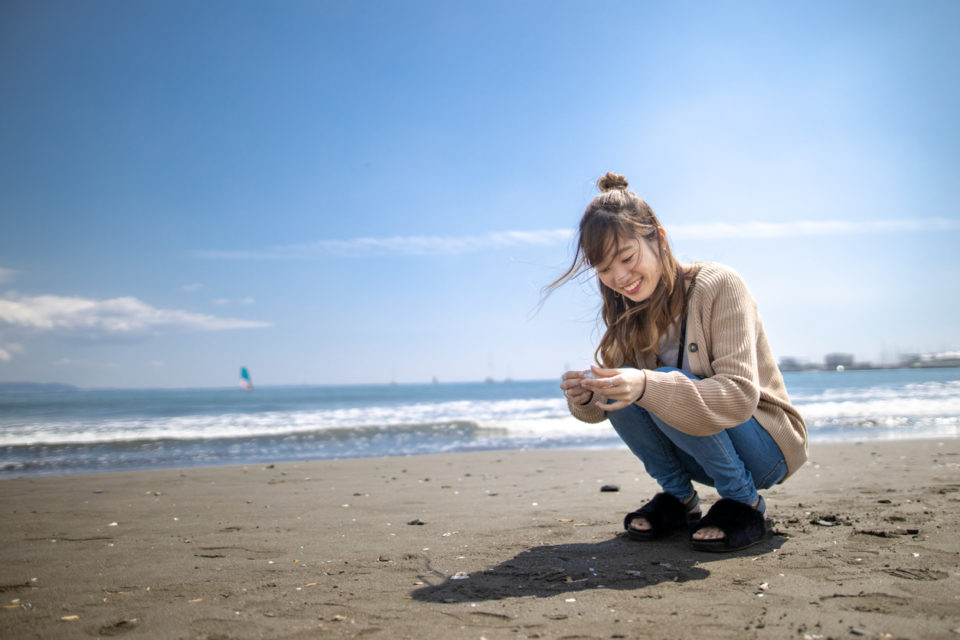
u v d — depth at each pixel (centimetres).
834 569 179
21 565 215
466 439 984
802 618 139
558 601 160
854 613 141
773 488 355
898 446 646
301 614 155
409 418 1543
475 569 196
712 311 196
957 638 123
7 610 163
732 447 205
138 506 360
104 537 268
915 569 175
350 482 466
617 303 222
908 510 269
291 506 349
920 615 138
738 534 204
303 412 1909
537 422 1253
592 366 174
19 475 630
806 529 236
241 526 289
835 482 375
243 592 176
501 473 505
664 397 175
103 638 141
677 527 234
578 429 1127
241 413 1883
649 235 195
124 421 1503
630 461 578
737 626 136
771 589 162
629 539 232
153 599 171
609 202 193
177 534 272
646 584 173
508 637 135
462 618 149
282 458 764
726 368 186
